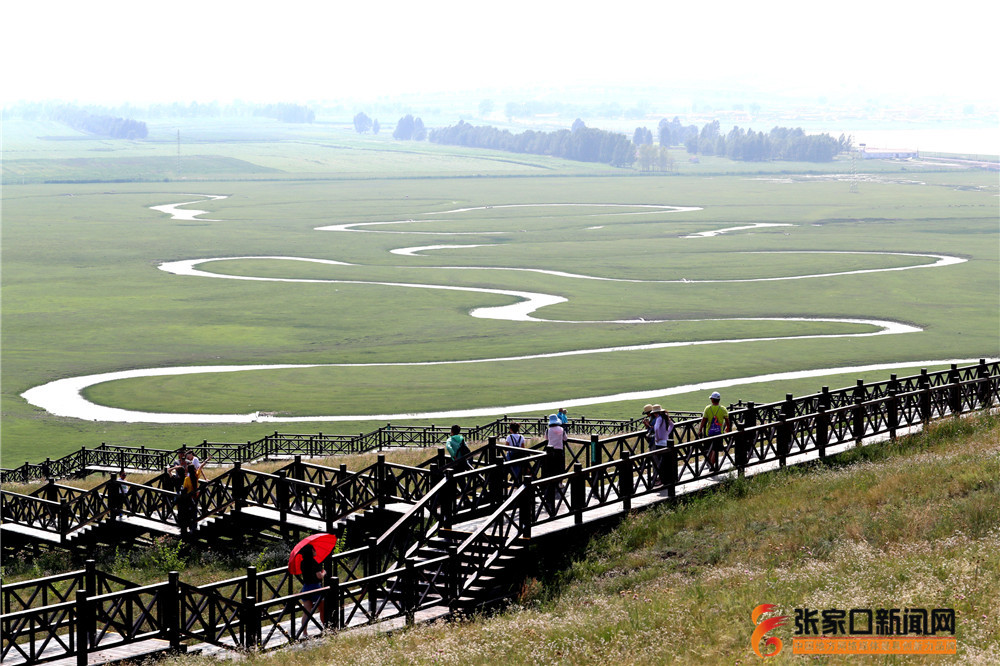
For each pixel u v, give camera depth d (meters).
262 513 29.36
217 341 105.38
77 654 18.31
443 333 108.00
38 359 97.19
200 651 19.16
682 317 117.69
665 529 22.72
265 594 24.08
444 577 20.86
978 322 111.19
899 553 18.03
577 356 93.75
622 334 105.62
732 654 14.59
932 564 16.94
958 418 31.69
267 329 112.00
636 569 21.22
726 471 26.72
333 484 28.02
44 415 74.69
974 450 26.34
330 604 19.20
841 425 29.23
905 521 19.94
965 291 135.25
